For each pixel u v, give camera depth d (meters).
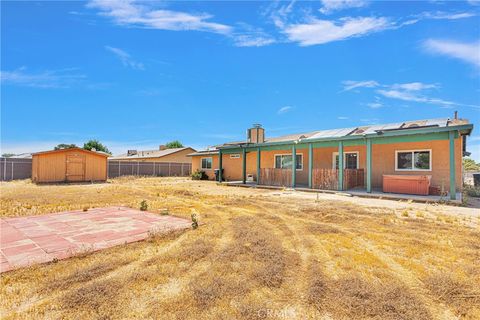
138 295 2.65
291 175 14.01
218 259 3.60
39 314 2.32
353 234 4.90
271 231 5.14
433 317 2.31
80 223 5.94
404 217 6.43
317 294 2.65
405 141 10.13
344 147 13.91
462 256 3.73
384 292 2.67
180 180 22.22
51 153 18.73
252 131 17.86
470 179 18.75
